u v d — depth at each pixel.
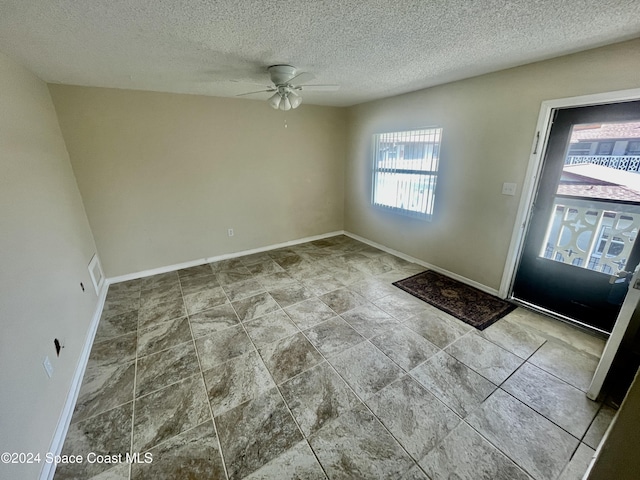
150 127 3.24
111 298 3.04
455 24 1.58
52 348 1.67
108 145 3.07
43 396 1.47
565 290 2.51
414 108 3.45
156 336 2.40
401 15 1.46
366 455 1.43
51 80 2.59
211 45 1.84
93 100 2.91
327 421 1.62
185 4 1.31
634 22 1.56
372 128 4.18
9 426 1.16
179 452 1.46
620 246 2.16
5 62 1.85
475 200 2.99
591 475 1.11
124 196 3.27
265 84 2.88
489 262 2.98
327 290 3.16
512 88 2.48
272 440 1.52
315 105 4.35
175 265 3.78
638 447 0.95
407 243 3.98
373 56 2.11
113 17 1.43
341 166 4.91
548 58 2.20
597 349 2.15
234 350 2.22
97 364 2.09
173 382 1.92
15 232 1.52
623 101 1.96
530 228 2.64
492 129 2.70
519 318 2.57
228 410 1.70
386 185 4.14
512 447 1.46
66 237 2.29
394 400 1.75
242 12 1.40
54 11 1.35
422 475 1.34
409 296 2.99
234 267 3.84
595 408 1.67
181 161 3.51
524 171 2.53
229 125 3.71
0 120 1.63
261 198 4.24
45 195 2.06
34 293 1.60
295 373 1.98
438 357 2.10
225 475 1.35
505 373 1.94
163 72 2.44
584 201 2.29
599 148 2.14
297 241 4.80
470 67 2.43
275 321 2.59
